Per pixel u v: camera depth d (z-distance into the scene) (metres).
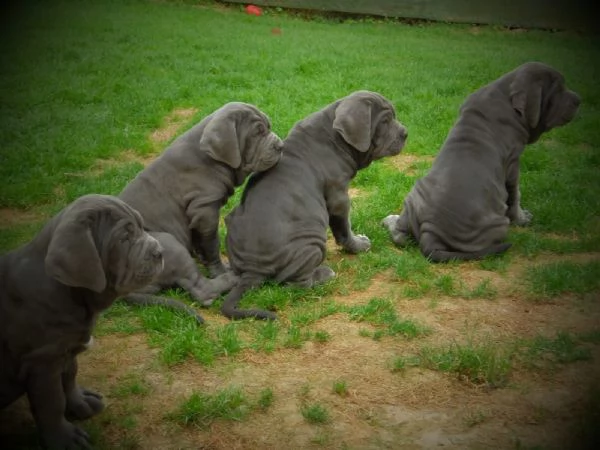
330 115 3.57
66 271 2.92
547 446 3.04
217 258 3.56
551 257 3.68
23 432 3.08
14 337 2.96
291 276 3.47
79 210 2.96
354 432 3.07
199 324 3.36
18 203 4.01
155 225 3.47
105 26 7.36
